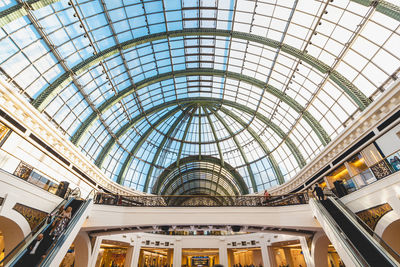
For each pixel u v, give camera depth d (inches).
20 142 528.1
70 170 727.7
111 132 1026.7
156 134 1333.7
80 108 824.9
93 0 652.1
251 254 1457.9
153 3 742.5
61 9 608.1
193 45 937.5
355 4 567.2
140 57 912.3
